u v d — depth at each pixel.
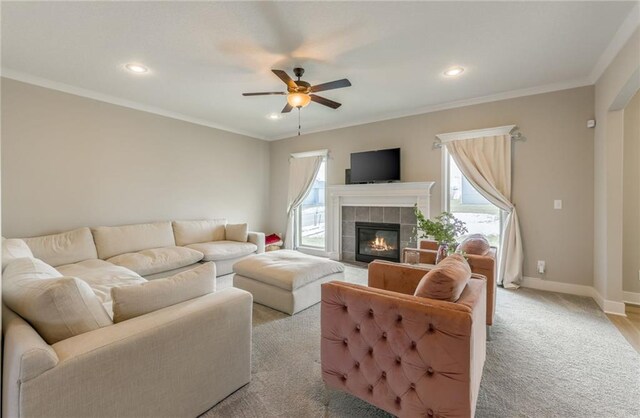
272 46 2.59
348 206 5.21
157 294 1.52
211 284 1.78
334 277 3.39
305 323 2.70
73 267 2.99
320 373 1.96
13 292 1.34
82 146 3.64
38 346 1.08
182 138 4.73
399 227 4.65
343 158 5.25
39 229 3.32
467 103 4.00
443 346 1.30
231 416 1.57
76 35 2.41
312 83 3.38
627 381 1.85
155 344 1.37
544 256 3.59
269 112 4.54
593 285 3.31
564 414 1.58
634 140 3.17
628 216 3.21
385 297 1.48
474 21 2.23
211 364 1.60
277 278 2.94
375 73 3.14
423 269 2.28
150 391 1.35
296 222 6.01
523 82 3.39
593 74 3.14
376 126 4.85
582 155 3.35
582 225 3.37
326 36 2.44
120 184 4.00
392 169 4.54
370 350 1.52
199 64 2.93
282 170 6.12
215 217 5.25
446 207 4.23
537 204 3.61
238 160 5.66
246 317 1.79
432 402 1.34
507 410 1.61
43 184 3.34
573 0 2.00
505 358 2.11
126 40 2.49
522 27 2.31
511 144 3.73
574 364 2.04
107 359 1.22
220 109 4.39
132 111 4.11
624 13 2.13
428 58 2.81
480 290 1.65
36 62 2.88
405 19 2.21
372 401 1.53
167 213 4.55
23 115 3.19
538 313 2.89
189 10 2.10
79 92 3.57
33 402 1.05
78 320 1.28
